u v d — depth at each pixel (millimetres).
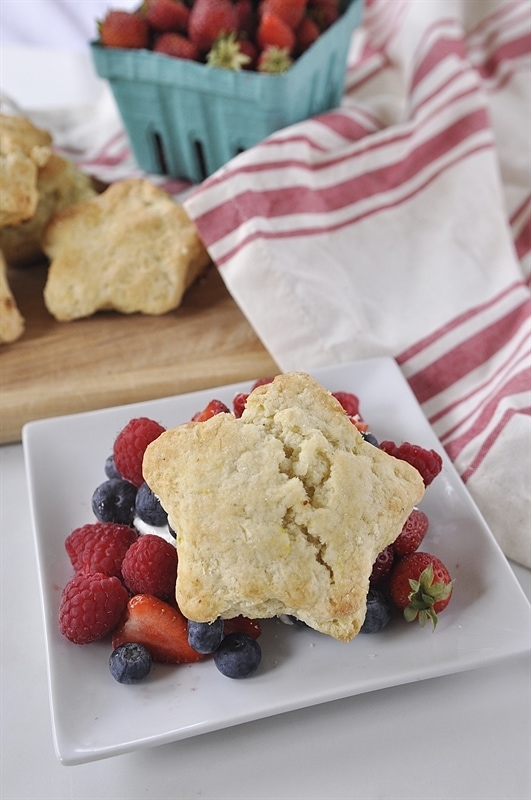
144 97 604
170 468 413
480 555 433
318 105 615
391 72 650
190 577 396
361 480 408
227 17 571
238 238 546
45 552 442
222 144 611
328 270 546
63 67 784
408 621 416
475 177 576
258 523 396
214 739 405
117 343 552
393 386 500
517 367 496
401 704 413
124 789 394
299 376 430
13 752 405
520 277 543
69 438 482
